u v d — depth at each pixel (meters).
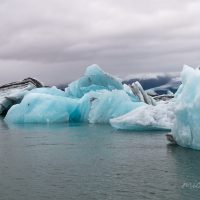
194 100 19.64
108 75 50.88
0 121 46.88
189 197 12.59
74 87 51.78
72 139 27.17
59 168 17.16
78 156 20.06
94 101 43.19
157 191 13.29
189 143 20.92
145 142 24.44
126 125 31.73
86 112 43.62
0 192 13.54
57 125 39.47
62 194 13.20
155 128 30.83
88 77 50.81
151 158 18.95
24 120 43.91
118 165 17.56
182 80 21.70
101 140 26.11
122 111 39.91
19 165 17.98
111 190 13.54
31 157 20.02
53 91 51.41
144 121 30.56
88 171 16.45
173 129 22.28
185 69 21.61
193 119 19.91
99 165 17.66
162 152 20.48
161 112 30.98
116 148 22.44
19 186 14.26
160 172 15.97
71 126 37.84
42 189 13.82
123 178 15.13
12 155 20.77
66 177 15.47
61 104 43.91
